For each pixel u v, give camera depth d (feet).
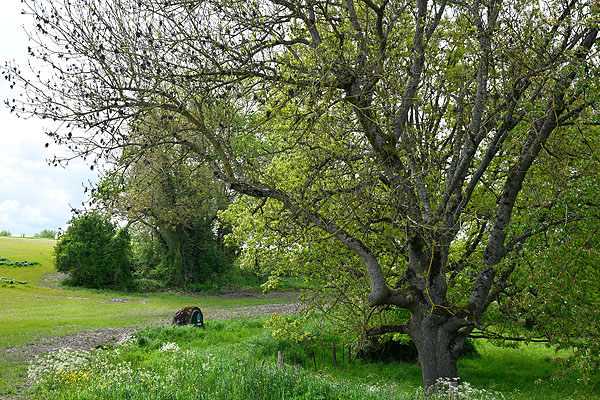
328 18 29.01
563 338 26.89
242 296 142.00
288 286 157.07
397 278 39.73
